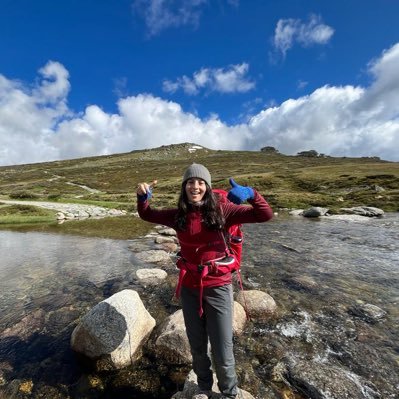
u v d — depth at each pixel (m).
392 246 6.62
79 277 4.60
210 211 1.55
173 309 3.38
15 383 2.20
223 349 1.67
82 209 17.02
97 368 2.32
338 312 3.23
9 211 14.90
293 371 2.22
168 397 2.04
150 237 8.18
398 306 3.40
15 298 3.79
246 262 5.25
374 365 2.32
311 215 13.28
